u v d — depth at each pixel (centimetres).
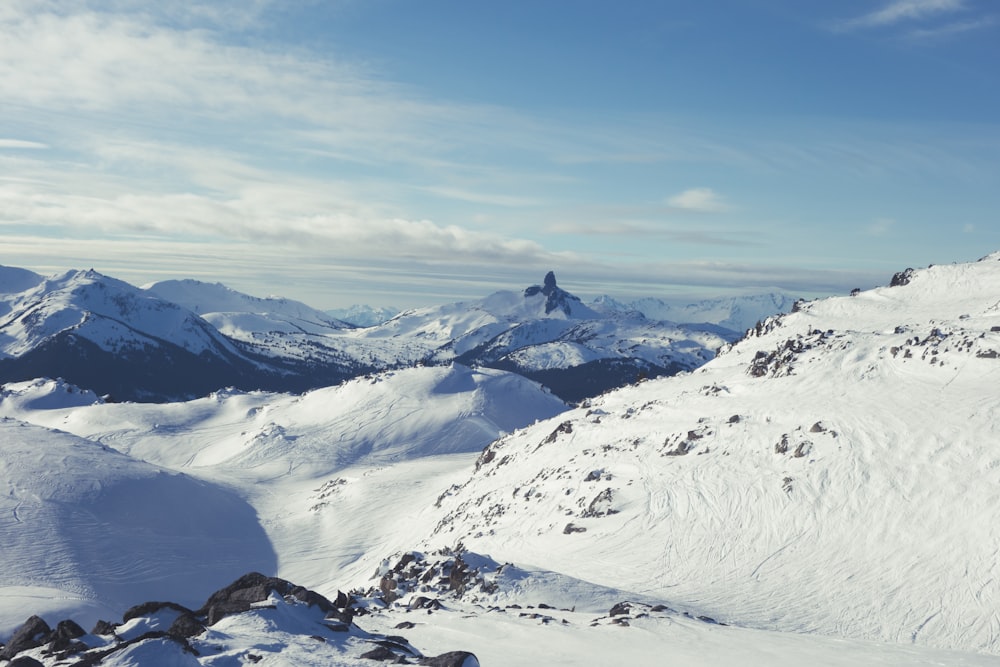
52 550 14700
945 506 7212
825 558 7075
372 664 2041
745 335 17525
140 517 17312
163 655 1930
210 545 16688
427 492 18900
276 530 17925
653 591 6838
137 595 13812
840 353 11669
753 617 5950
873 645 3638
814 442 9194
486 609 4469
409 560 6975
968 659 3344
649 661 3078
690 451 10319
